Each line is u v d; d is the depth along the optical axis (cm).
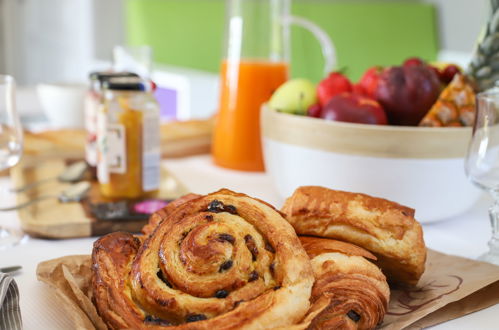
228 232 49
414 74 79
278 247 49
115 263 51
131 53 106
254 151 100
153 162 84
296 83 88
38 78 323
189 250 48
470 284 57
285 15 104
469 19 273
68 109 123
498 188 68
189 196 58
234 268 48
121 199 83
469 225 81
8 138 77
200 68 248
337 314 50
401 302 56
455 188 77
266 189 93
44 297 58
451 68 84
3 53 341
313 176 78
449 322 55
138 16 247
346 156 76
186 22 248
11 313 52
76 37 274
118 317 47
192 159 110
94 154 91
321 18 259
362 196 57
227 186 93
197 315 46
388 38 272
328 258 51
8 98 77
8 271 63
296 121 78
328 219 56
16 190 86
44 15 304
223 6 243
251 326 46
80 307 51
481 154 67
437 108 77
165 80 245
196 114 238
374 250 56
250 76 98
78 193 82
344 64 263
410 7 280
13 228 76
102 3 259
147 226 57
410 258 56
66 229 73
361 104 77
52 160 100
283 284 48
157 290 47
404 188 76
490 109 66
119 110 81
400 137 74
